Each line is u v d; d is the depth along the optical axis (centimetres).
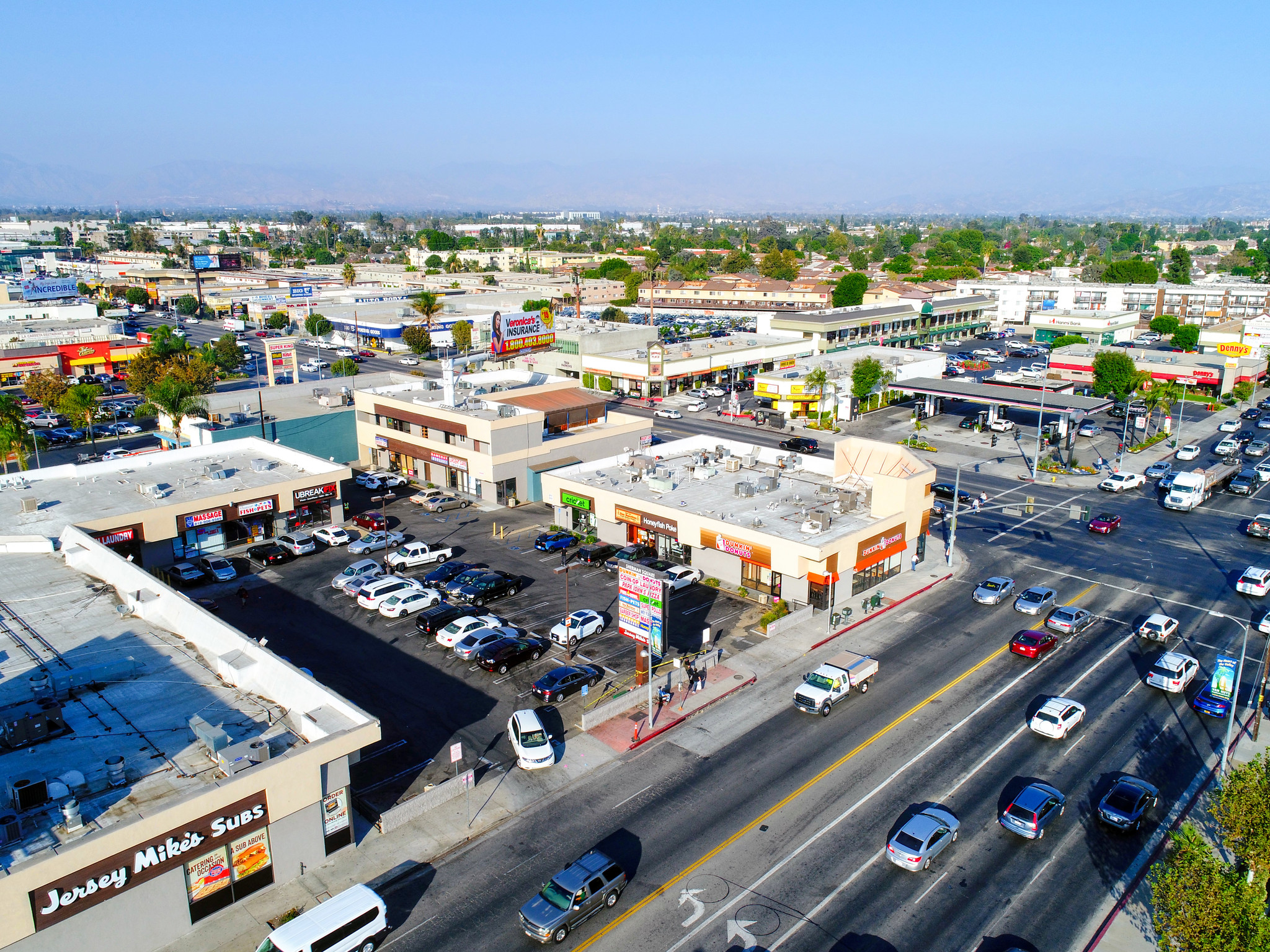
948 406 11925
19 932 2462
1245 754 3916
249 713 3444
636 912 2970
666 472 6838
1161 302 18400
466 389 9050
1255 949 2233
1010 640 5062
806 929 2891
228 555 6356
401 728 4131
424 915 2958
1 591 4644
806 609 5297
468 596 5453
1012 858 3256
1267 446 9300
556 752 3928
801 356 13575
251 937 2844
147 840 2698
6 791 2916
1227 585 5884
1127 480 8081
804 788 3659
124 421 10869
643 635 4219
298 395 9481
